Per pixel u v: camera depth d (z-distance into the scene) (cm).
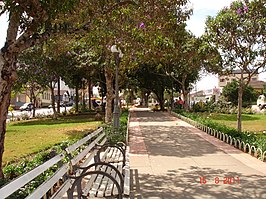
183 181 764
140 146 1306
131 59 1471
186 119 2598
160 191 682
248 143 1164
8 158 1151
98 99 6041
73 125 2512
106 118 2164
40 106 7531
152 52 982
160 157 1065
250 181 761
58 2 563
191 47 2598
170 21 873
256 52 1477
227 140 1388
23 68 3006
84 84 4444
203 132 1812
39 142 1569
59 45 1194
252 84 7738
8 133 1998
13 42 606
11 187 329
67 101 7894
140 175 822
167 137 1608
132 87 4319
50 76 3291
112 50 1343
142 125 2292
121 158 909
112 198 550
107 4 786
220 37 1498
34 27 597
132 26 848
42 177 573
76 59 2734
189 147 1279
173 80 4328
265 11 1428
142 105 7975
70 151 589
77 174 588
